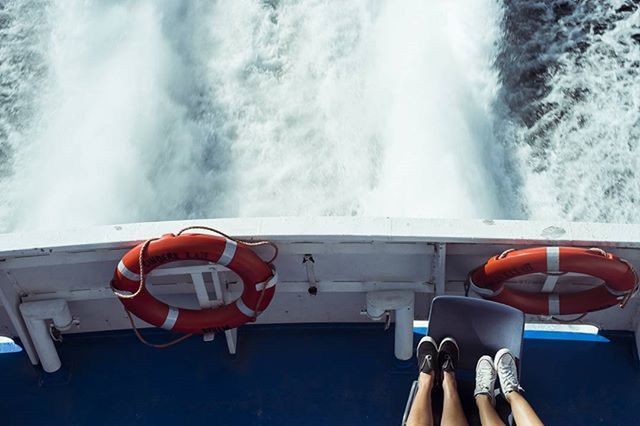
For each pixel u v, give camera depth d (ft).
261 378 16.51
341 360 16.66
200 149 38.45
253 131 38.91
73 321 16.19
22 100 41.70
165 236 14.25
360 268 15.33
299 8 43.68
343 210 35.78
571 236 14.28
